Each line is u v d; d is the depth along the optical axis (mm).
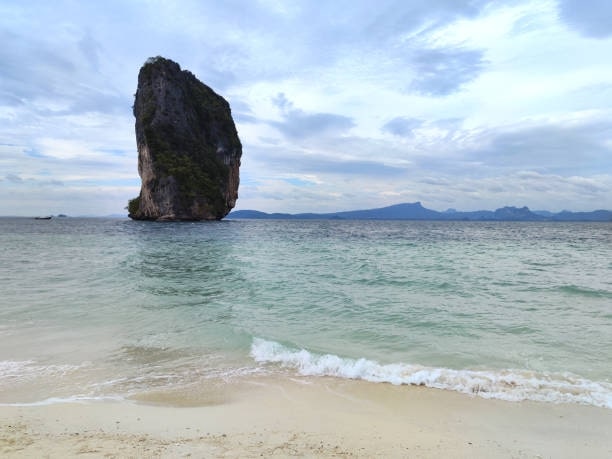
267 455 3967
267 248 27891
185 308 10750
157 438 4332
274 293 12641
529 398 5621
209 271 17047
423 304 11117
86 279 15000
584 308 10609
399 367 6707
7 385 5902
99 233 45438
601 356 7176
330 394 5797
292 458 3916
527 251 26000
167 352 7508
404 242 34094
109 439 4270
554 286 13484
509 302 11320
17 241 33500
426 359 7117
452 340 8102
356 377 6406
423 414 5156
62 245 29719
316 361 7004
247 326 9094
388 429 4723
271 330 8828
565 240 38594
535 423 4910
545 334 8422
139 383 6102
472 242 34469
